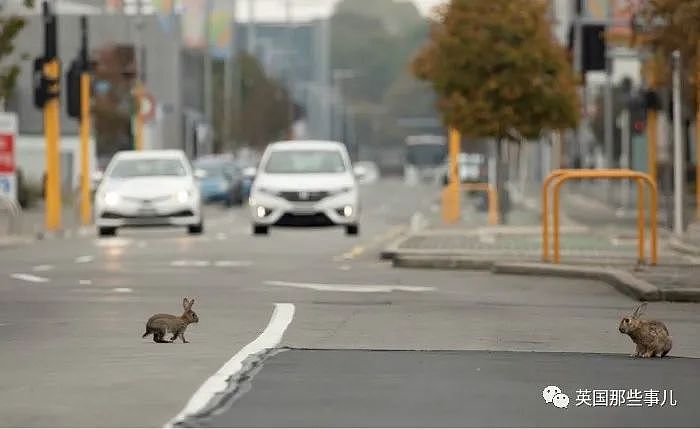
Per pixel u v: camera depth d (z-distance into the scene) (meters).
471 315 29.92
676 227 59.56
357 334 26.42
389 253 48.25
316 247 55.94
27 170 128.75
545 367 22.06
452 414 17.86
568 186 144.12
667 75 58.59
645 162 125.00
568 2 109.12
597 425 17.17
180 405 18.58
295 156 67.00
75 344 24.77
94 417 17.70
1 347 24.39
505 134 76.50
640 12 51.09
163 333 24.95
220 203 120.00
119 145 151.25
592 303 32.81
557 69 75.94
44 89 69.88
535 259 43.97
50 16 69.81
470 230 64.56
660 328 23.34
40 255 51.31
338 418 17.56
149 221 66.00
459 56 75.75
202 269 43.72
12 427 17.03
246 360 22.56
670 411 18.19
